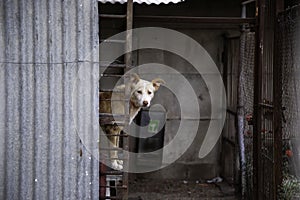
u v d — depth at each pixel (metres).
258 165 5.99
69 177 4.62
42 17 4.53
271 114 5.62
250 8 8.19
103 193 5.22
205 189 7.75
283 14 5.14
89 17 4.55
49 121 4.58
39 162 4.59
